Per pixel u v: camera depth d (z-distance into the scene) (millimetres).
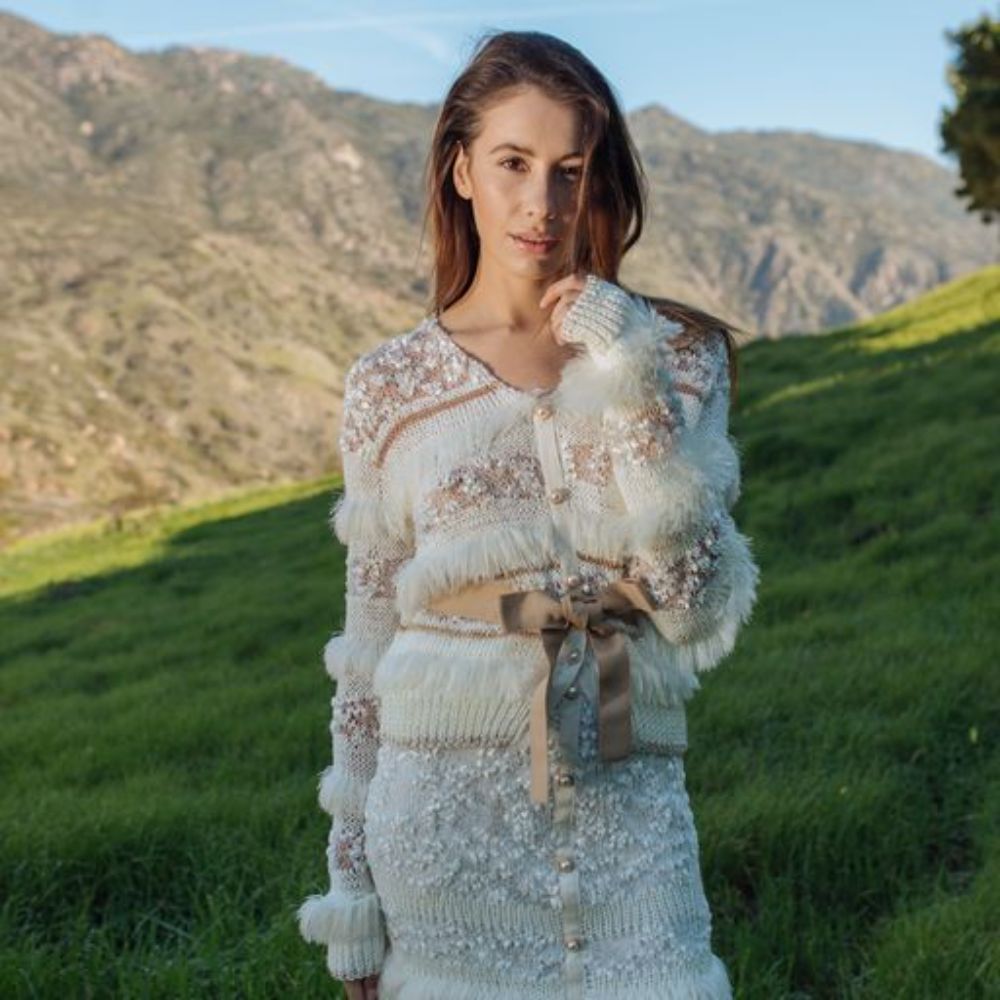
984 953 3650
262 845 5062
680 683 2164
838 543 11836
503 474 2127
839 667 6988
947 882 4496
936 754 5676
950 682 6453
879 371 19656
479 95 2223
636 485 2039
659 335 2043
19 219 195125
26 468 121438
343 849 2312
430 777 2131
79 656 13414
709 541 2066
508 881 2090
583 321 2045
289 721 7566
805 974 3998
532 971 2088
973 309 24078
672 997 2049
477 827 2102
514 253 2203
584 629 2098
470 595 2133
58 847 4852
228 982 3713
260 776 6539
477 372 2188
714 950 3990
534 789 2027
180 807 5410
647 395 2031
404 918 2178
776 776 5270
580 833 2088
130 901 4707
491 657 2111
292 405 160625
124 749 7598
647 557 2057
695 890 2154
